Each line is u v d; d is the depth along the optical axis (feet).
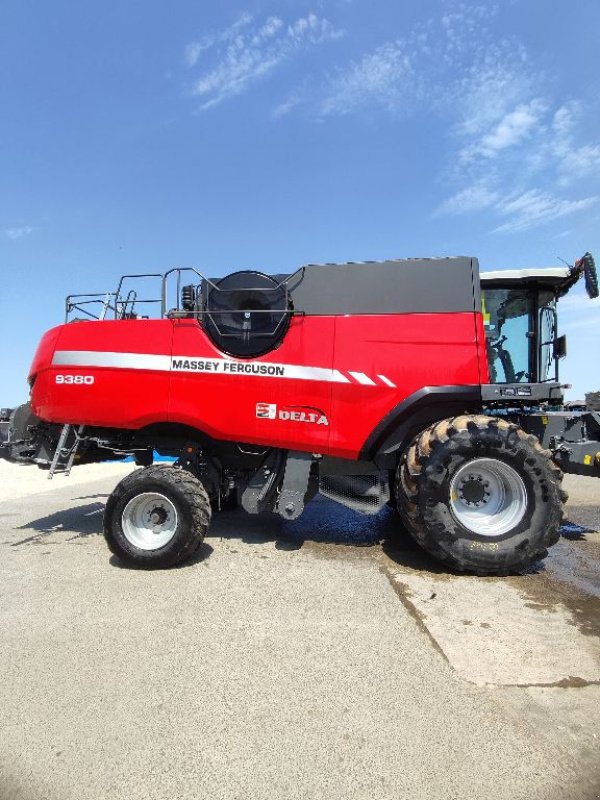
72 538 18.51
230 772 6.32
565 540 17.63
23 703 7.84
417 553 15.61
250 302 15.61
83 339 16.30
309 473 15.56
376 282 15.19
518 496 13.64
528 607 11.33
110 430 17.08
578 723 7.18
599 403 16.89
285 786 6.08
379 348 14.93
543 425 16.01
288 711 7.51
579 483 32.68
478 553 13.28
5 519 22.61
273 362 15.31
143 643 9.77
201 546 16.51
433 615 10.91
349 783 6.12
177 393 15.60
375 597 11.96
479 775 6.22
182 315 16.06
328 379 15.02
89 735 7.06
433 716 7.34
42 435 17.62
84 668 8.86
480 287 16.48
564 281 17.11
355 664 8.86
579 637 9.84
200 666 8.86
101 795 6.01
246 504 15.98
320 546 16.42
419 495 13.50
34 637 10.11
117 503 14.49
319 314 15.34
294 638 9.87
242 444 16.52
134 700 7.86
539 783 6.09
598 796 5.91
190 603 11.74
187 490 14.28
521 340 17.44
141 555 14.26
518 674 8.48
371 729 7.07
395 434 15.30
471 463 13.53
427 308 14.89
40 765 6.50
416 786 6.06
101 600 12.05
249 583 13.00
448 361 14.64
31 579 13.71
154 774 6.31
